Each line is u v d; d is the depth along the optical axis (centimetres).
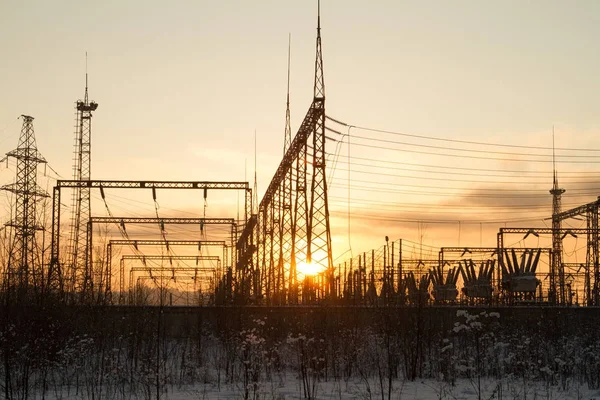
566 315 3688
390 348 2675
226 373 2564
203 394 2097
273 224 6072
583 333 3434
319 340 2697
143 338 3136
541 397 2086
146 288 6800
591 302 6375
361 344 2888
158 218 6166
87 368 2570
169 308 3916
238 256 7494
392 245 5662
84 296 3541
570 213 7450
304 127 4541
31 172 6203
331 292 4231
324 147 4288
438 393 2123
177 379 2527
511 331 3316
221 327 3619
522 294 5681
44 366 2389
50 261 4406
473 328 2456
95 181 5116
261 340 2266
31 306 2495
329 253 4269
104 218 6156
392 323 2927
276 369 2738
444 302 5631
